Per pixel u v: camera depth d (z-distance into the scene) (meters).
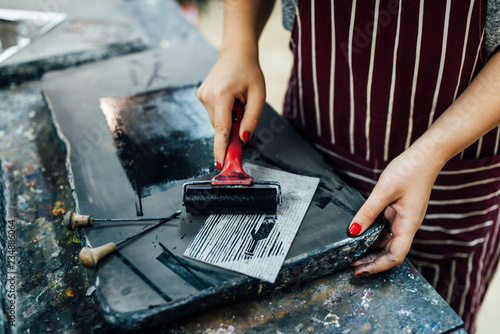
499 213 1.10
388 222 0.83
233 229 0.79
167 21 1.81
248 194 0.80
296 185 0.89
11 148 1.20
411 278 0.77
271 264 0.72
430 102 0.92
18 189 1.07
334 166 1.12
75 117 1.15
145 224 0.82
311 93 1.06
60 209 1.00
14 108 1.36
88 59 1.53
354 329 0.70
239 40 1.02
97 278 0.72
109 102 1.20
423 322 0.70
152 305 0.67
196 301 0.69
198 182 0.82
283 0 1.03
